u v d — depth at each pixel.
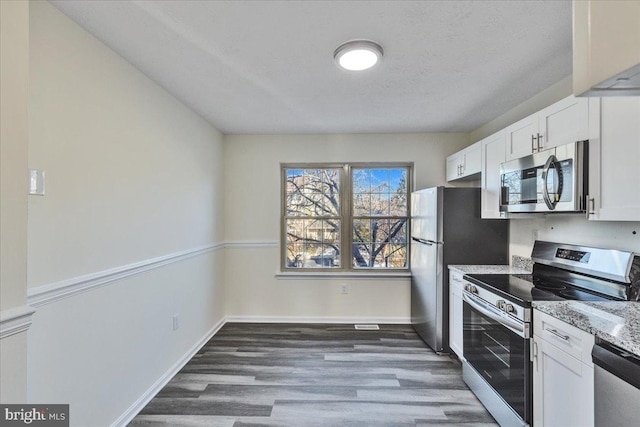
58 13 1.49
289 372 2.65
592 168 1.63
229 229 3.93
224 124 3.46
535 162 2.01
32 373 1.36
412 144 3.86
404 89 2.49
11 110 0.99
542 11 1.51
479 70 2.15
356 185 4.02
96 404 1.73
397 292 3.89
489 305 2.06
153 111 2.31
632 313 1.45
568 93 2.26
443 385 2.44
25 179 1.03
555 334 1.50
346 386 2.43
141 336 2.15
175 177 2.65
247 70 2.15
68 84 1.55
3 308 0.96
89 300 1.68
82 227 1.64
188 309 2.88
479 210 2.97
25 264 1.03
